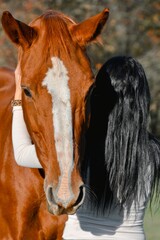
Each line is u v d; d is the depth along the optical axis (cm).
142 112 488
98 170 488
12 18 491
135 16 1977
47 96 461
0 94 657
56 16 499
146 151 484
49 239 574
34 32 492
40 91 464
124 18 1952
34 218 570
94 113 498
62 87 461
